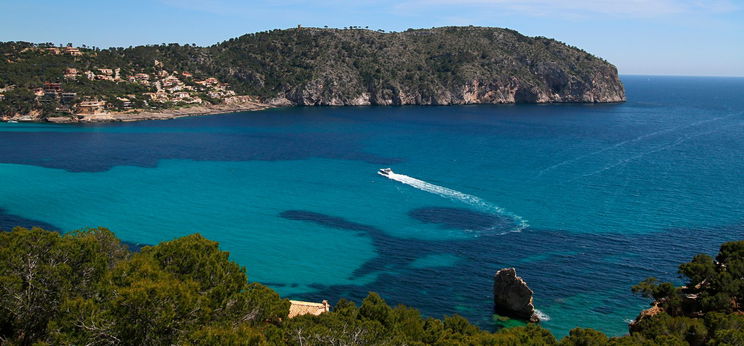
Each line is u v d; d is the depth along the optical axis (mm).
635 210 95125
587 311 59406
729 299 52594
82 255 36375
